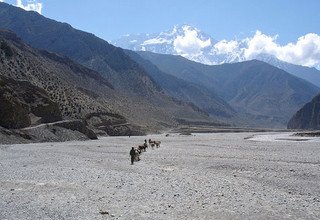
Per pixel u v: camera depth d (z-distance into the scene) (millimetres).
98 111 147625
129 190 25406
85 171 34125
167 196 23547
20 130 78625
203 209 20312
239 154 53281
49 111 100000
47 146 64625
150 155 52625
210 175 32469
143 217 18609
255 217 18891
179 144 82125
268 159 45844
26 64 140375
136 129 158875
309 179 30453
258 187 26719
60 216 18531
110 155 51500
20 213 18938
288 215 19281
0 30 190375
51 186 26328
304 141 95250
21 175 31172
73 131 97062
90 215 18797
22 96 97938
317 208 20656
